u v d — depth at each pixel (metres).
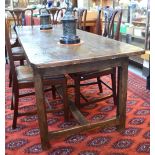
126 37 4.25
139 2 3.85
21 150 1.84
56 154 1.78
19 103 2.68
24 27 3.42
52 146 1.88
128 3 4.16
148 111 2.41
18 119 2.32
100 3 5.16
